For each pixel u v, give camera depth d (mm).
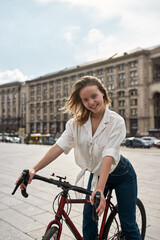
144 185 6512
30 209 4375
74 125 2172
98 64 76125
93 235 2355
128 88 69125
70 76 84438
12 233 3324
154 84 66125
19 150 21156
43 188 6051
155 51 66500
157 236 3297
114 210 2395
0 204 4684
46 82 92812
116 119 2061
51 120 90062
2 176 7848
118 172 2158
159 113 69688
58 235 1789
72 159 13555
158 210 4379
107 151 1938
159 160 13344
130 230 2223
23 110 102938
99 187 1760
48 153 2107
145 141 33531
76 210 4316
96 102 1993
